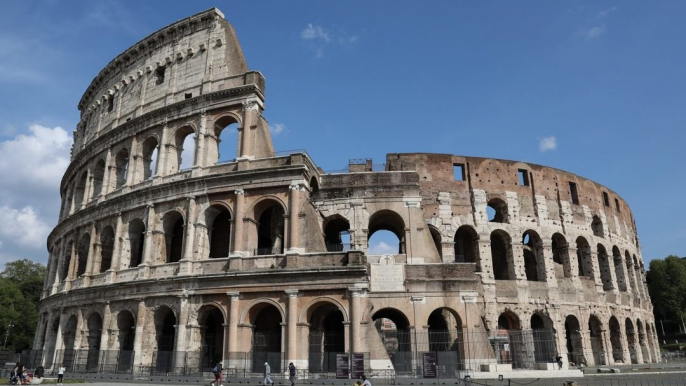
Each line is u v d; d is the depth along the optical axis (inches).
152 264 2235.5
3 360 2952.8
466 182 2731.3
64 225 2947.8
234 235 2090.3
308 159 2199.8
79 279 2554.1
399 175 2321.6
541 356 2536.9
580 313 2746.1
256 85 2289.6
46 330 2824.8
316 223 2055.9
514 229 2714.1
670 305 4958.2
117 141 2674.7
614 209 3363.7
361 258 1936.5
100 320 2447.1
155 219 2304.4
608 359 2810.0
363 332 1855.3
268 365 1710.1
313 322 2071.9
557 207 2910.9
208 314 2110.0
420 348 2085.4
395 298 2160.4
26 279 5482.3
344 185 2322.8
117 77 2935.5
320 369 1913.1
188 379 1857.8
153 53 2731.3
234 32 2529.5
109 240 2603.3
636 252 3590.1
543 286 2667.3
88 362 2305.6
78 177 3024.1
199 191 2207.2
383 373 1813.5
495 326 2471.7
